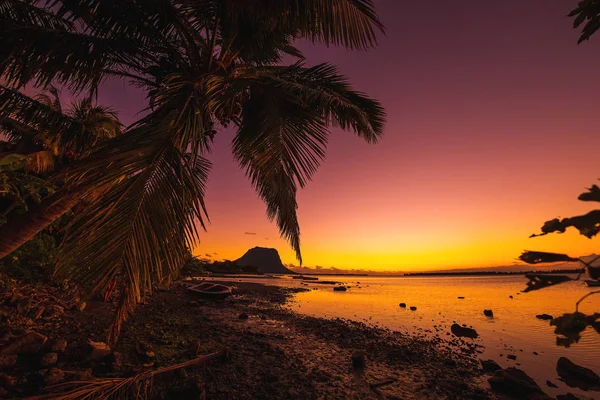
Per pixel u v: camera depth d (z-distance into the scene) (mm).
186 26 6391
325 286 47219
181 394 4234
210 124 6254
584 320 755
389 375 6492
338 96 6590
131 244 3107
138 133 3988
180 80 5102
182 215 3537
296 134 6664
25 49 4488
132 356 5367
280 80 6293
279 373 5816
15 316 5906
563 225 827
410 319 14781
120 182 3588
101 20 5078
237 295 21109
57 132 7254
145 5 5328
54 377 3896
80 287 2842
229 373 5438
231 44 6469
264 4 5324
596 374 7125
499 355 8703
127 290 3328
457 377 6656
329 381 5816
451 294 33688
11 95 5422
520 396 5707
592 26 1207
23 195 5801
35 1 4934
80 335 5855
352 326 12062
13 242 3871
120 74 6176
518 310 19172
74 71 5160
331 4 5273
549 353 8977
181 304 12789
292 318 12773
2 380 3629
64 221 9156
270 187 7812
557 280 833
